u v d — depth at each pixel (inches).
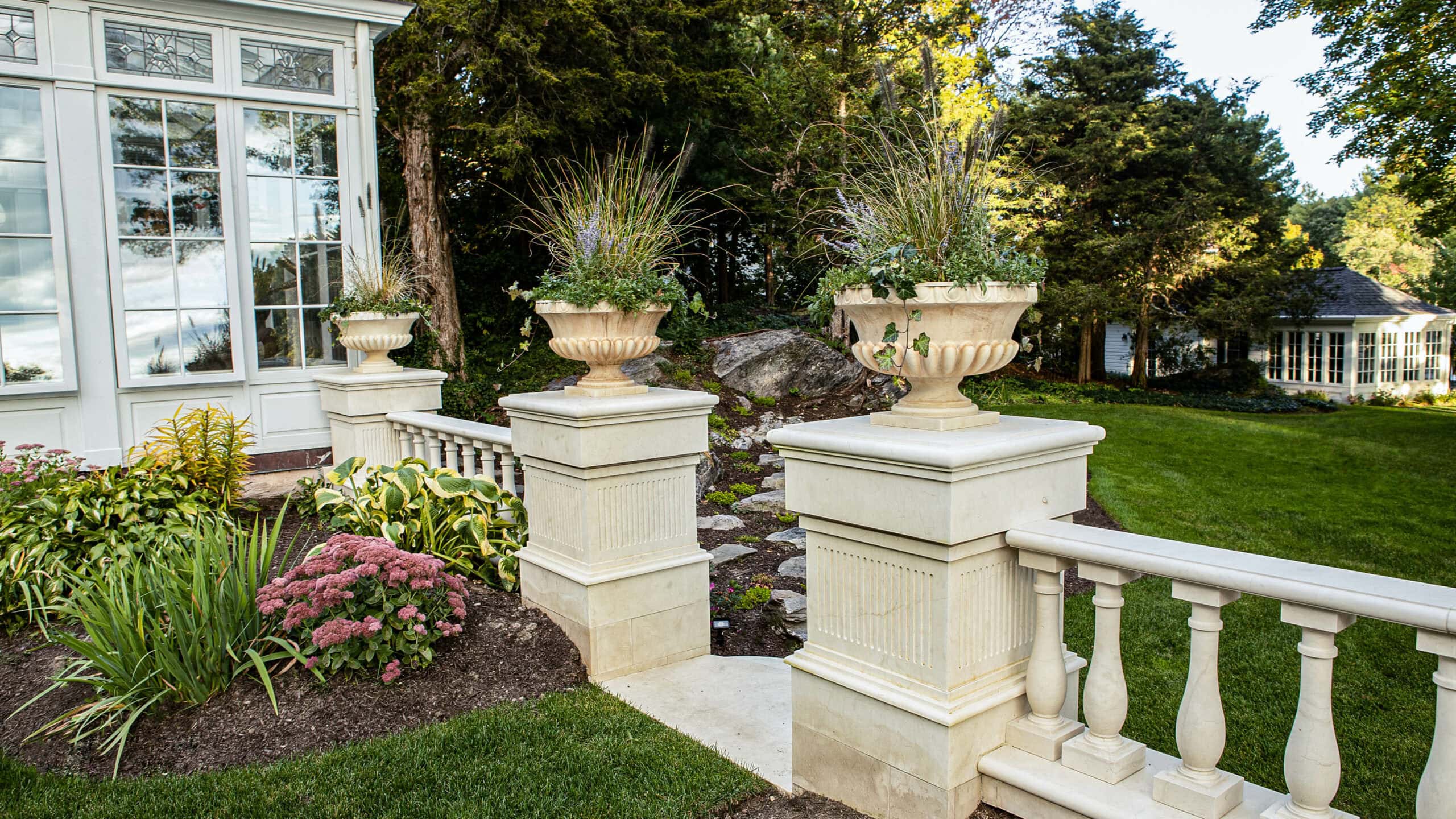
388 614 128.2
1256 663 148.7
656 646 145.1
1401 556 231.3
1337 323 847.1
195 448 198.7
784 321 502.3
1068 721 86.5
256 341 244.7
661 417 142.1
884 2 522.3
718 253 556.7
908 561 83.9
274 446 247.6
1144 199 719.1
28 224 215.6
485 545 162.4
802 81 468.8
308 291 251.6
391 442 223.9
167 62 227.9
